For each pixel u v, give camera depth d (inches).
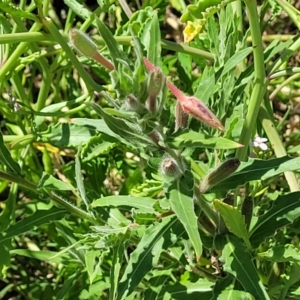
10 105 18.0
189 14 11.5
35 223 13.9
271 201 14.7
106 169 18.5
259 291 11.4
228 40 13.9
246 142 12.9
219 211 11.3
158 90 9.5
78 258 16.1
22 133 18.5
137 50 9.4
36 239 20.5
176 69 20.8
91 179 18.4
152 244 11.9
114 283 11.8
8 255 15.7
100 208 14.2
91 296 16.5
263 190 15.3
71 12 18.4
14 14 14.7
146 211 12.1
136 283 11.8
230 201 13.0
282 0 15.7
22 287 20.1
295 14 15.5
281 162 11.8
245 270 11.6
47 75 17.8
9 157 14.0
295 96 20.6
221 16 14.5
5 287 20.2
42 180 13.8
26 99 18.8
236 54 12.2
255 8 11.9
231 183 11.8
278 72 14.3
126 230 12.1
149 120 10.0
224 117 13.5
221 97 13.0
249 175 11.8
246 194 14.9
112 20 22.1
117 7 21.3
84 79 15.7
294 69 14.2
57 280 19.1
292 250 11.9
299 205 12.6
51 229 18.4
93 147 15.5
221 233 12.5
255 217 13.2
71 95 20.7
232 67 12.1
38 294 19.4
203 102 10.8
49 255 16.9
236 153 13.0
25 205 18.2
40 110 18.0
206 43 17.5
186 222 10.1
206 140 10.1
